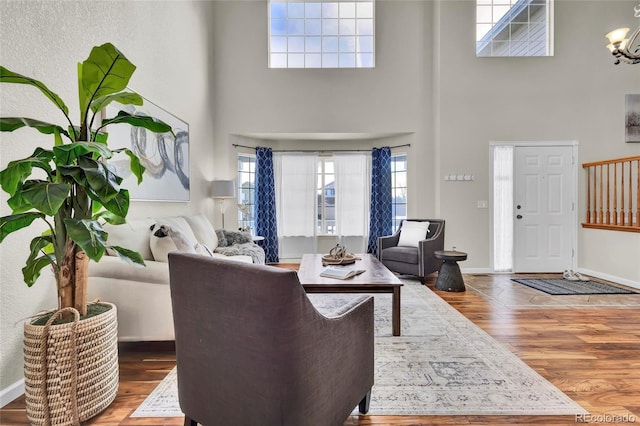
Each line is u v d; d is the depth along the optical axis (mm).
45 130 1478
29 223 1499
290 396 1050
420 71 5109
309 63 5387
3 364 1716
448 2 4840
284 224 5750
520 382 1840
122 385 1845
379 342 2385
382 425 1494
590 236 4680
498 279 4414
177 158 3795
